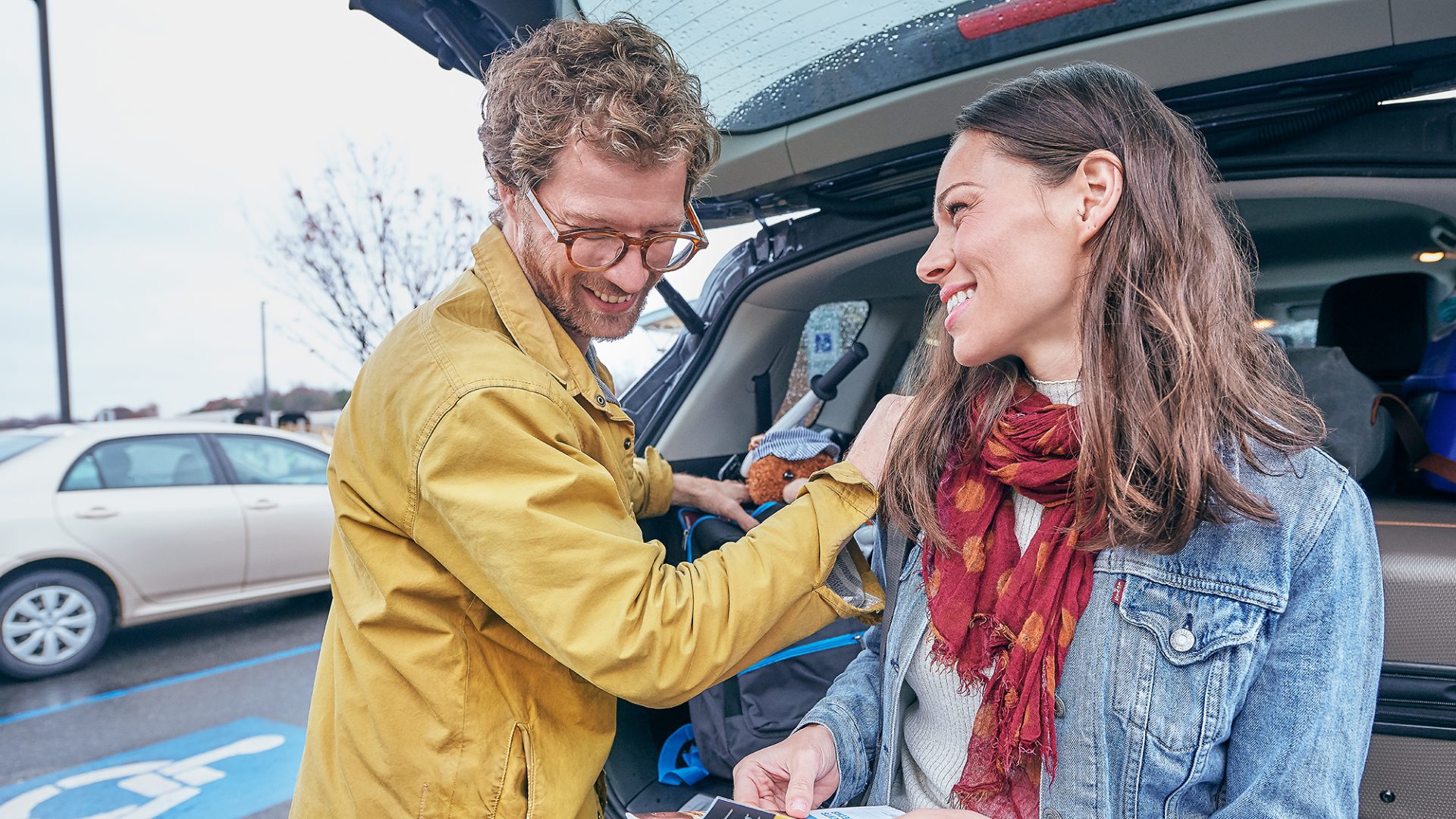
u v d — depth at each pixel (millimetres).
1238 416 755
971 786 804
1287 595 722
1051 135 767
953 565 860
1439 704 1025
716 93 1479
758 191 1674
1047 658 772
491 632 911
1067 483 787
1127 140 769
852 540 984
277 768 3215
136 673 4363
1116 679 767
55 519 4281
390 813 911
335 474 948
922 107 1362
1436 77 1175
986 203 789
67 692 4074
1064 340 827
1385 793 1053
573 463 838
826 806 1078
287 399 16750
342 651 953
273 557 4926
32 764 3271
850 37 1326
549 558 794
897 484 937
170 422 4914
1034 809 812
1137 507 740
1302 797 693
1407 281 1893
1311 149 1295
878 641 1116
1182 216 771
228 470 4930
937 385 932
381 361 913
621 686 808
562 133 816
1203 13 1125
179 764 3264
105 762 3285
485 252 945
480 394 823
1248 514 708
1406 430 1387
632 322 986
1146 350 760
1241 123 1280
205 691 4098
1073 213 771
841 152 1496
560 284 910
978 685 831
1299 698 712
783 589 871
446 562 870
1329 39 1097
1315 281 2346
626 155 810
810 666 1571
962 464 901
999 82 1279
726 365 2066
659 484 1488
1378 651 734
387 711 900
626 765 1602
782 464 1705
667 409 2021
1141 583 766
